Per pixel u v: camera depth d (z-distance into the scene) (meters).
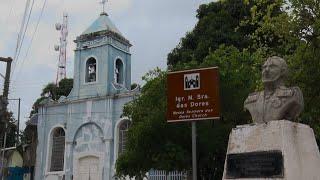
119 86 34.59
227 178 7.48
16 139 41.03
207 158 19.20
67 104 35.41
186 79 9.00
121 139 32.41
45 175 35.06
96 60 35.22
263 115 7.65
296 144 7.18
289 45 12.19
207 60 19.89
